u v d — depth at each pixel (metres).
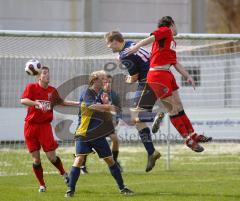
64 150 50.47
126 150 52.75
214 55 48.75
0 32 38.34
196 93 54.28
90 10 65.62
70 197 28.72
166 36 27.89
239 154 50.19
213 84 54.16
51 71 46.47
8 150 50.59
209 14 103.12
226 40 40.19
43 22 64.19
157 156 29.98
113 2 66.62
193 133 29.09
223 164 44.31
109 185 33.38
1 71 52.44
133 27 67.25
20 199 28.31
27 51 43.06
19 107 51.41
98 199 28.03
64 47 43.19
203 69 52.66
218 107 56.09
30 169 41.44
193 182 34.59
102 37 39.19
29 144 30.84
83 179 36.19
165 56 28.08
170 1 67.94
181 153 51.06
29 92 30.31
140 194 29.75
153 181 35.19
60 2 64.62
